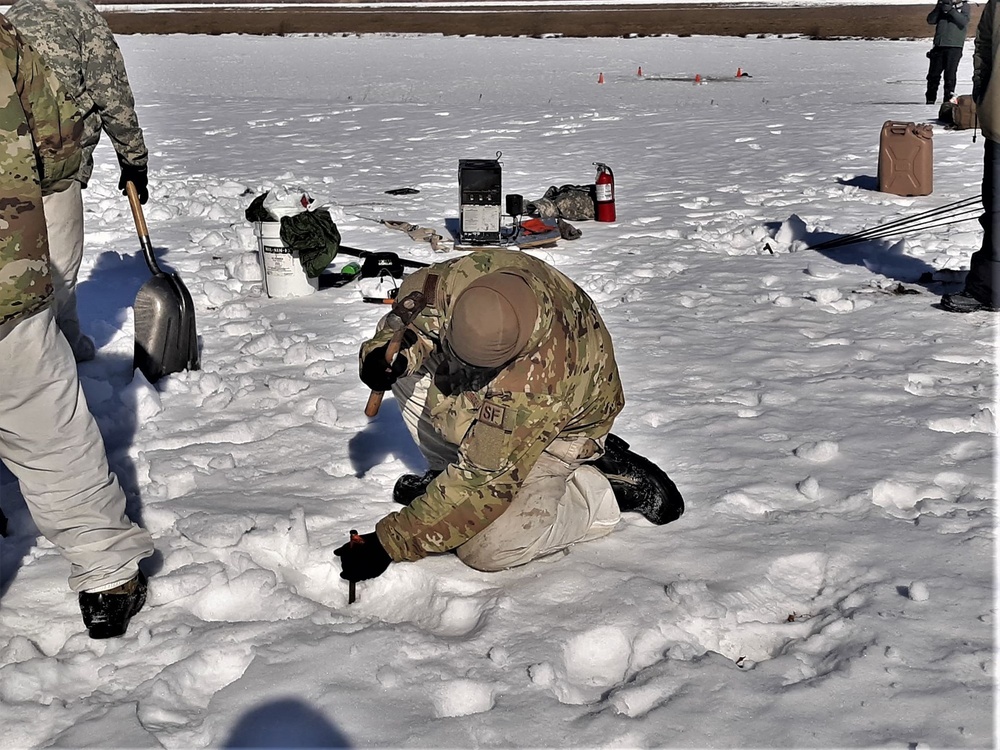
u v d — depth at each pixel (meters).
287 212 6.73
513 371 2.97
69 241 4.76
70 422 2.89
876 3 50.47
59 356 2.85
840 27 39.59
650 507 3.59
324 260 6.79
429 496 3.11
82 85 4.83
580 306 3.17
